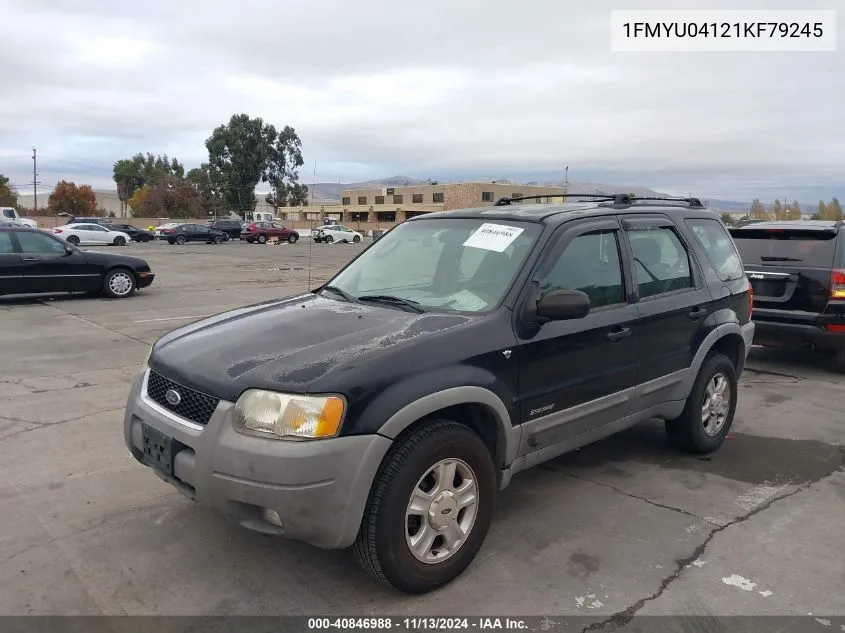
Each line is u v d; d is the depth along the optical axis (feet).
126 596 10.08
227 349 10.62
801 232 24.31
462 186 240.12
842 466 15.75
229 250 122.83
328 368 9.48
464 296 12.13
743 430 18.40
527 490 14.19
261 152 191.83
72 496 13.50
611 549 11.64
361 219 304.71
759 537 12.14
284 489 8.94
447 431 10.11
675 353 14.70
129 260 46.96
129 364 25.58
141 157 398.62
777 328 24.27
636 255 14.16
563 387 12.10
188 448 9.88
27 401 20.25
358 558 9.81
